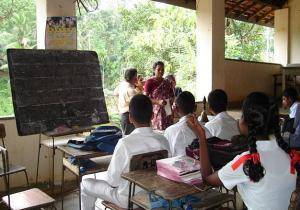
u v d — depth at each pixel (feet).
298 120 11.21
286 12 30.32
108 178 7.55
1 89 20.57
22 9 24.04
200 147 5.90
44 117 10.62
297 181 5.21
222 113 9.81
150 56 28.78
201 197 7.29
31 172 12.49
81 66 11.85
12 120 12.04
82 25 27.91
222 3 20.89
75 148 9.49
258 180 4.88
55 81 11.10
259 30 40.68
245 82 29.25
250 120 5.17
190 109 9.11
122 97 14.90
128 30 29.55
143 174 6.47
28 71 10.57
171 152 8.88
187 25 30.40
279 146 5.07
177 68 29.04
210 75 20.54
